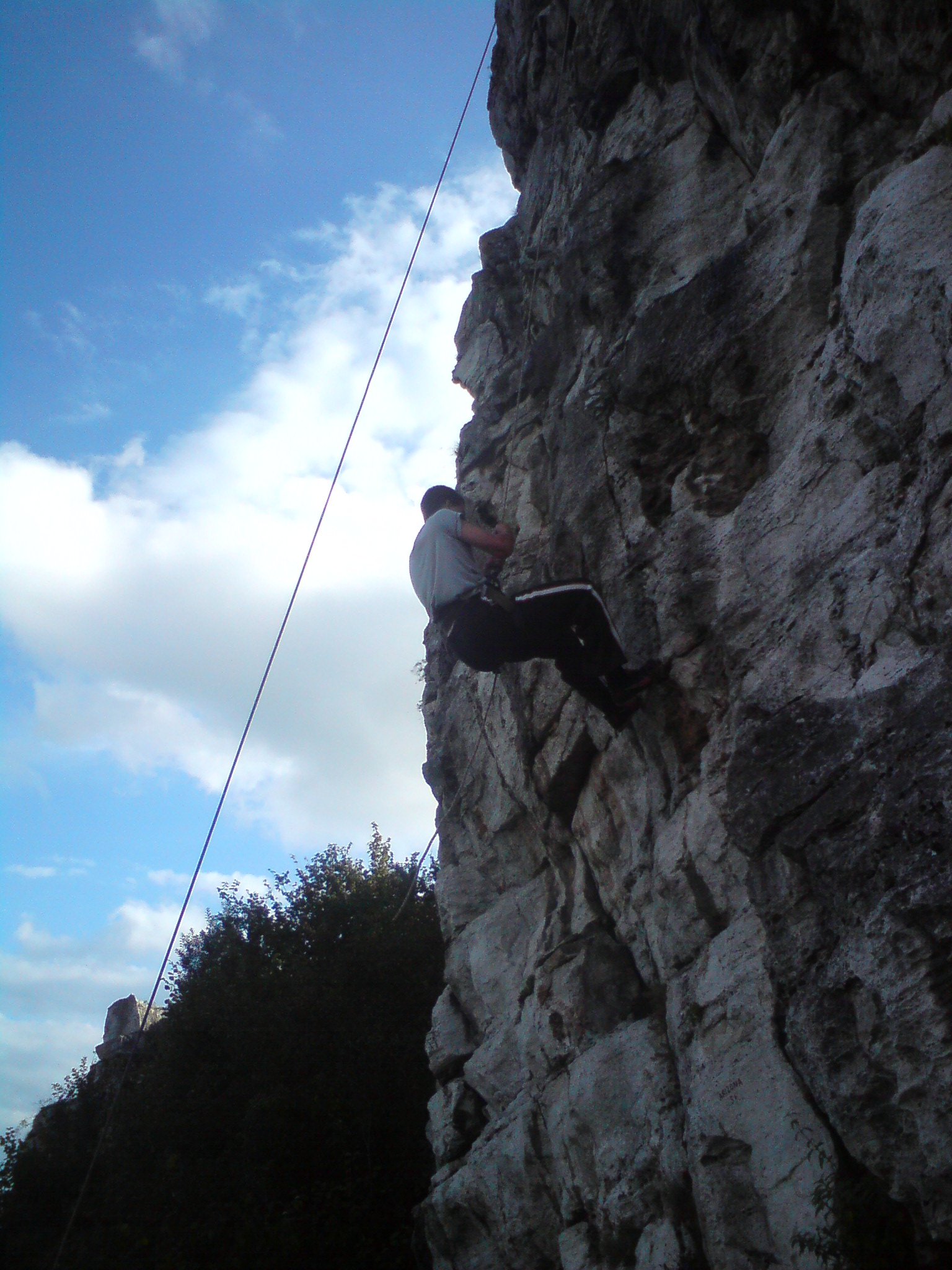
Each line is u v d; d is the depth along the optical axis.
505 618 5.66
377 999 14.06
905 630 4.62
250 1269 11.28
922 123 5.49
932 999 4.04
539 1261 7.17
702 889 5.88
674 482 6.41
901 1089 4.16
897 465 4.96
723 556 5.82
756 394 5.94
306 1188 12.23
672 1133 5.91
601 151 8.51
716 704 5.88
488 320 11.48
